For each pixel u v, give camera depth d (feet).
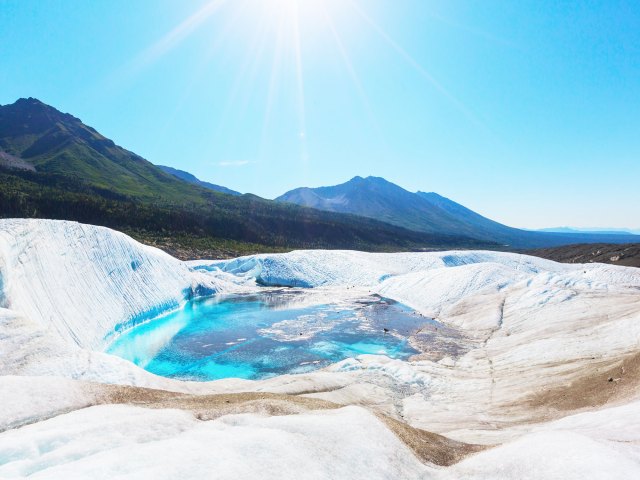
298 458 26.20
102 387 45.42
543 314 111.96
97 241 136.67
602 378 58.80
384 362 91.76
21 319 63.67
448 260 278.05
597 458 23.40
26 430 30.91
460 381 79.05
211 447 26.40
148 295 143.84
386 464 28.76
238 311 160.25
